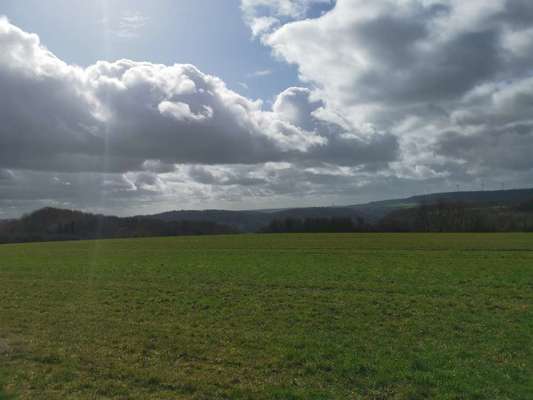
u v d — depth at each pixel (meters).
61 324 17.42
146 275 32.84
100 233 129.50
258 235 99.12
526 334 15.06
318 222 122.56
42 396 10.13
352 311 19.31
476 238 72.56
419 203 125.81
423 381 10.87
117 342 14.68
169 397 10.09
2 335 15.79
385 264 38.16
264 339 14.84
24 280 31.55
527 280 27.06
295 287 26.33
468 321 17.12
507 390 10.28
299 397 10.04
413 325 16.59
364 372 11.61
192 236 102.50
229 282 28.66
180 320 18.09
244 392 10.33
